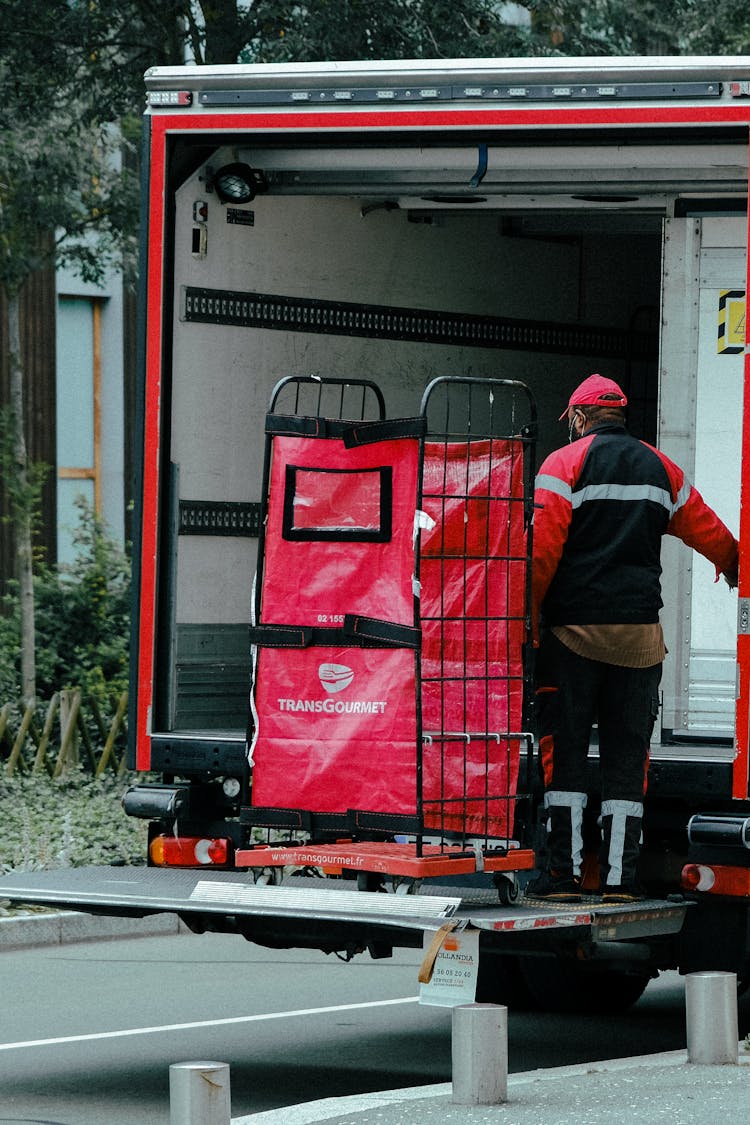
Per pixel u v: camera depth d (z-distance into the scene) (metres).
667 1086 9.64
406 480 10.12
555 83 11.16
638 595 10.90
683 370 12.05
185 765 12.00
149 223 12.10
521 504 10.30
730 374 11.98
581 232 14.95
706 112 10.95
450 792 10.09
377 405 13.95
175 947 16.61
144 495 12.15
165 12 22.06
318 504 10.32
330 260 13.49
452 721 10.11
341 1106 9.74
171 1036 12.56
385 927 9.91
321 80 11.57
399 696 10.06
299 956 16.19
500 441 10.28
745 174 11.98
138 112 23.55
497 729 10.20
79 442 32.44
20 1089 10.94
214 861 11.93
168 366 12.27
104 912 11.12
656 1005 14.21
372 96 11.48
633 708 10.90
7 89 23.17
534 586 10.81
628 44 22.81
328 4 21.02
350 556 10.25
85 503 29.72
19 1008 13.54
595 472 10.89
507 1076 10.29
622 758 10.91
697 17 22.55
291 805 10.32
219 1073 8.74
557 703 10.95
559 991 13.42
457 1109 9.28
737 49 22.44
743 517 10.77
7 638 26.89
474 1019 9.41
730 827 10.84
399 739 10.05
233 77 11.74
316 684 10.28
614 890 10.85
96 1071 11.45
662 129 11.16
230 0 21.97
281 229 13.13
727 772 10.89
